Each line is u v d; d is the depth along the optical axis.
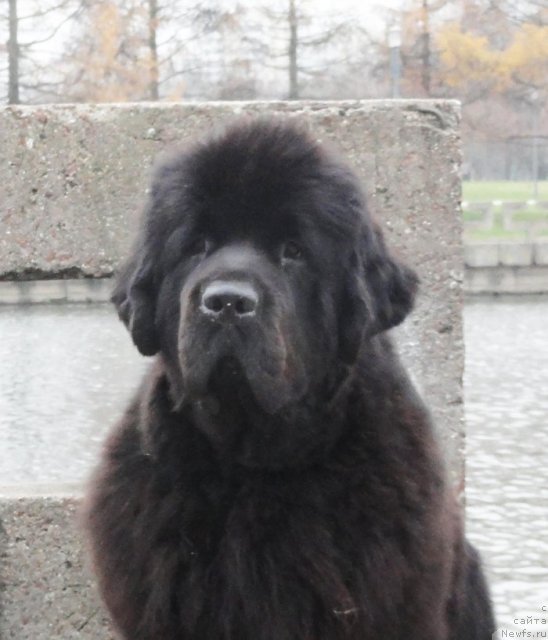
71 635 5.46
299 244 4.07
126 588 4.24
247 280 3.85
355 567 4.09
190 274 4.06
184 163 4.19
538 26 48.81
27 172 5.58
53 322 34.06
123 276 4.45
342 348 4.16
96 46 37.62
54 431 16.44
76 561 5.42
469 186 61.97
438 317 5.61
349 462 4.16
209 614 4.14
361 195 4.23
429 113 5.52
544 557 9.95
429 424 4.52
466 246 42.72
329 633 4.07
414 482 4.23
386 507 4.14
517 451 15.27
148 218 4.27
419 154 5.53
